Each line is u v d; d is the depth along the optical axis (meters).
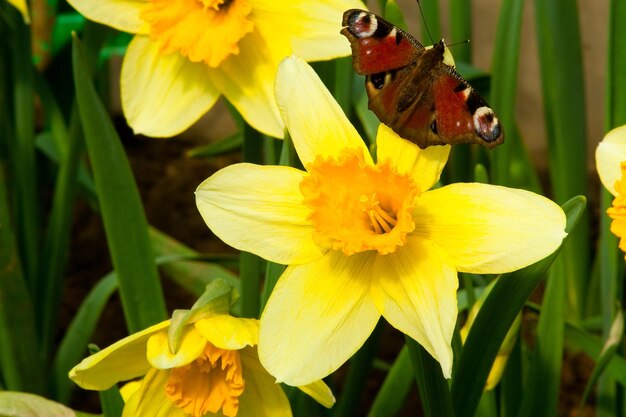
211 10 0.70
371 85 0.61
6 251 0.75
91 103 0.69
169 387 0.62
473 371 0.63
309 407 0.73
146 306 0.71
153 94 0.71
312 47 0.70
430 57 0.60
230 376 0.61
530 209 0.60
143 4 0.72
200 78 0.71
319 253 0.61
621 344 0.74
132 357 0.63
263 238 0.61
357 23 0.61
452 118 0.60
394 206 0.61
